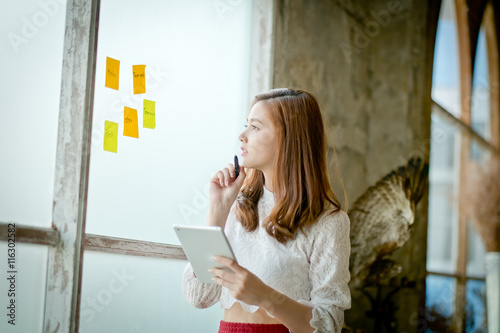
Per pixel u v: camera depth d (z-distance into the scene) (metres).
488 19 6.75
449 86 6.58
